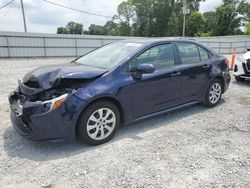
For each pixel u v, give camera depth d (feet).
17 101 11.12
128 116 11.85
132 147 10.78
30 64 46.91
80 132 10.42
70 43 70.13
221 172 8.89
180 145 11.00
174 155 10.09
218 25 166.20
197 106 16.93
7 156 9.92
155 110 13.01
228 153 10.31
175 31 177.47
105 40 75.97
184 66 14.05
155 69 12.62
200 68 14.97
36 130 9.64
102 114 10.91
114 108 11.24
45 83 10.12
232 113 15.49
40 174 8.71
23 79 11.62
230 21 162.30
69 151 10.42
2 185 8.07
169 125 13.42
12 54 61.72
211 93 16.35
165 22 181.16
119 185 8.09
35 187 7.99
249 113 15.52
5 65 43.98
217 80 16.53
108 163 9.45
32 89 10.09
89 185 8.09
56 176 8.60
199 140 11.54
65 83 10.15
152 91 12.50
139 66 11.40
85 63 13.24
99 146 10.90
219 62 16.49
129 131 12.56
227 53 94.02
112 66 11.62
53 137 9.84
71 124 9.95
